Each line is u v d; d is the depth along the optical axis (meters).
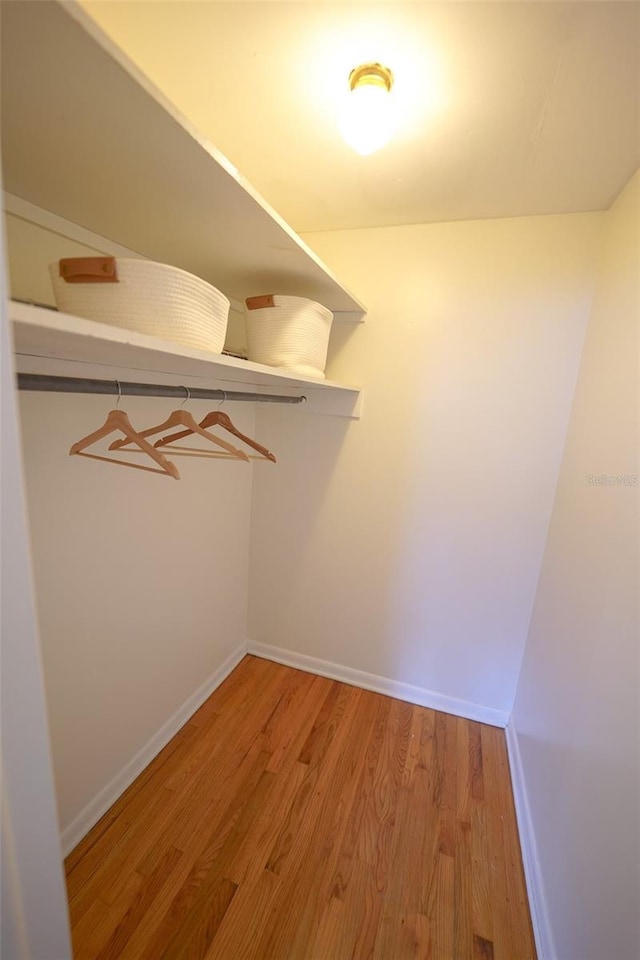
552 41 0.77
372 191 1.34
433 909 1.11
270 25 0.76
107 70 0.53
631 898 0.67
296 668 2.11
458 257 1.56
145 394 0.98
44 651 1.07
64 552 1.09
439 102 0.93
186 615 1.65
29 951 0.54
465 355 1.60
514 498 1.63
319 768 1.53
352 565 1.93
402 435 1.74
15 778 0.50
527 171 1.19
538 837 1.19
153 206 0.90
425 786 1.47
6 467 0.44
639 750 0.72
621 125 0.98
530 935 1.06
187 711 1.73
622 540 0.92
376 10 0.72
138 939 1.01
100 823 1.28
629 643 0.82
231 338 1.74
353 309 1.67
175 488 1.49
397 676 1.93
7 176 0.80
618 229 1.25
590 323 1.42
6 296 0.42
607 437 1.10
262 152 1.15
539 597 1.58
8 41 0.49
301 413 1.88
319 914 1.08
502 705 1.79
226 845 1.24
